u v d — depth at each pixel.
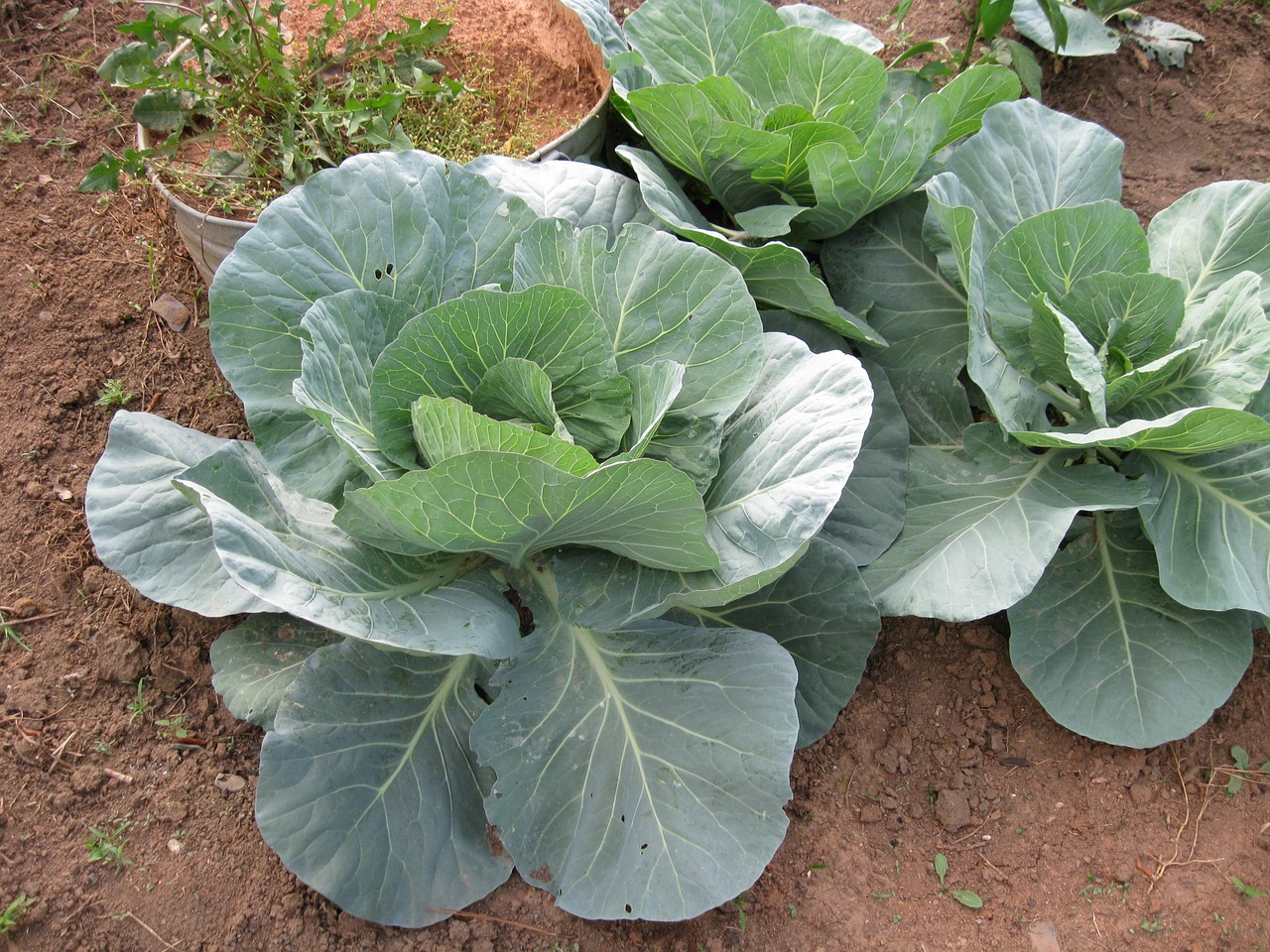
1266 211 1.09
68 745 0.97
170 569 0.93
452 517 0.82
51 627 1.02
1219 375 1.02
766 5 1.19
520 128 1.24
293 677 0.96
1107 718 1.00
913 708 1.06
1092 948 0.94
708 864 0.87
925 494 1.08
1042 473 1.06
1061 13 1.34
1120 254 1.06
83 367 1.16
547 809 0.89
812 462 0.89
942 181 1.06
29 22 1.39
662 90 1.05
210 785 0.96
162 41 1.16
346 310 0.90
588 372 0.91
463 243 0.98
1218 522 1.01
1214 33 1.49
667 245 0.96
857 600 0.99
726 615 1.01
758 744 0.90
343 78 1.24
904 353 1.18
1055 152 1.18
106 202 1.26
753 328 0.95
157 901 0.91
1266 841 0.98
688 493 0.80
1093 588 1.05
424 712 0.94
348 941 0.90
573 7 1.18
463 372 0.90
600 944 0.92
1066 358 1.04
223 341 0.91
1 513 1.07
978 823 1.00
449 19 1.33
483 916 0.92
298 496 0.95
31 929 0.89
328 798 0.87
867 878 0.97
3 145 1.29
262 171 1.14
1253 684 1.07
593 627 0.91
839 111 1.14
